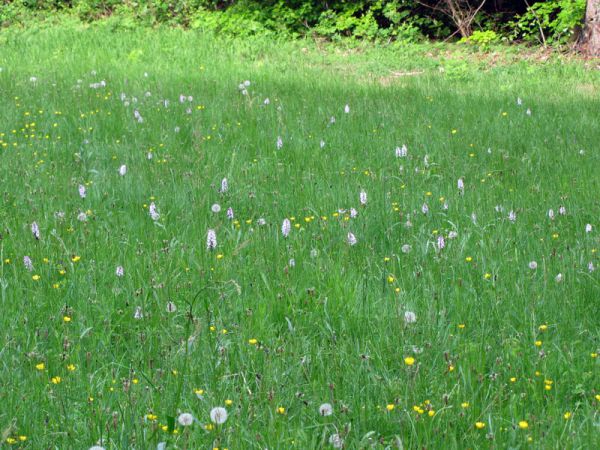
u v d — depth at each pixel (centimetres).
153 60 1761
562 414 389
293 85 1395
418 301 508
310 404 395
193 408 388
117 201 721
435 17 2245
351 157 904
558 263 566
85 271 541
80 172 831
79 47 1903
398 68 1769
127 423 364
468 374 412
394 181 797
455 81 1542
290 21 2172
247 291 521
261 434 363
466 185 795
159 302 498
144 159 879
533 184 802
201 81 1417
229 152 911
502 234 630
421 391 407
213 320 479
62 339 451
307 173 826
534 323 470
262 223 647
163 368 423
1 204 697
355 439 362
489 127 1067
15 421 362
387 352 445
